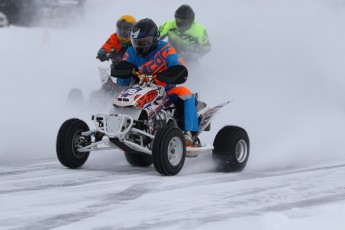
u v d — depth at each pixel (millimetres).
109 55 27797
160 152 18234
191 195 15938
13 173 19141
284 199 15555
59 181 17781
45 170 19719
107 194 15969
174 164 18672
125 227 12758
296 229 12484
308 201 15344
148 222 13156
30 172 19312
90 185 17172
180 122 20000
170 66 19109
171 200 15312
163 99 19406
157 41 19516
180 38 33156
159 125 19375
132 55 20031
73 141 19578
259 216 13727
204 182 17812
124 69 19547
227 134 19984
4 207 14359
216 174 19406
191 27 33156
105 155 22625
